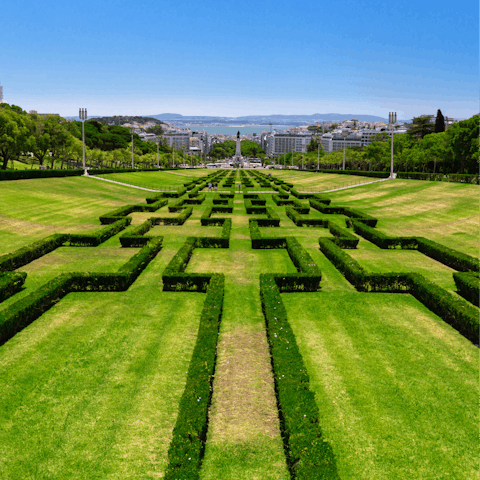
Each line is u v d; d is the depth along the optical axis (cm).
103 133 18800
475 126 7131
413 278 1778
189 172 14475
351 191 6338
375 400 1019
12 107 10756
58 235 2661
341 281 2000
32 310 1476
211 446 864
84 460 827
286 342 1209
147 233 3127
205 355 1140
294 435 814
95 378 1116
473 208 3912
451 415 966
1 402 1005
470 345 1326
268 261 2369
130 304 1656
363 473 791
